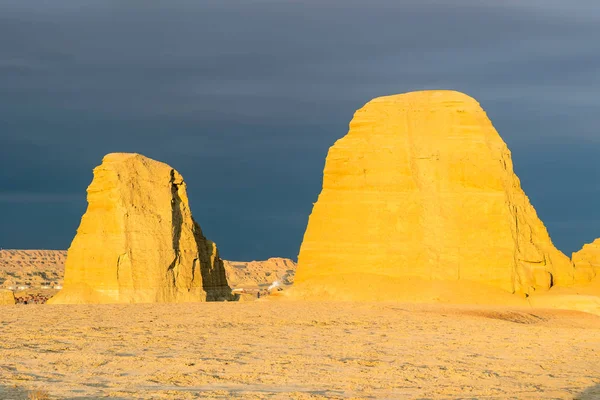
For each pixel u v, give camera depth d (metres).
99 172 84.56
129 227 82.75
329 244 87.38
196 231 89.69
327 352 50.62
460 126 87.94
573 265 91.75
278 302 79.81
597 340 60.03
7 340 51.91
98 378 40.16
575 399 39.00
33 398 34.56
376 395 38.44
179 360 45.66
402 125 88.44
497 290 83.69
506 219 85.25
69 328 58.19
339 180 88.31
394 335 59.31
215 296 89.56
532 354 52.56
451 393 39.56
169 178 86.81
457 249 84.81
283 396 37.12
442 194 86.19
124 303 79.06
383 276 85.12
